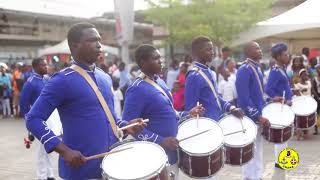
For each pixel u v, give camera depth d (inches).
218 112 198.4
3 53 818.2
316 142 357.1
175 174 170.7
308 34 500.4
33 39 858.8
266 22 494.3
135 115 156.3
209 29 645.3
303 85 401.1
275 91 261.1
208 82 193.0
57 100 127.3
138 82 159.5
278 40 561.0
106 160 127.3
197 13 672.4
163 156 128.9
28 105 265.6
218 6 630.5
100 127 130.6
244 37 571.5
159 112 159.0
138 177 118.0
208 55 193.8
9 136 454.0
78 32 131.0
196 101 191.5
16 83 628.1
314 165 275.3
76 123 128.9
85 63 132.9
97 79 134.5
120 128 135.7
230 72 431.2
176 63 519.8
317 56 541.3
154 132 159.3
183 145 164.7
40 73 268.7
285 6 755.4
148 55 159.3
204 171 160.4
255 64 229.6
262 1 638.5
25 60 857.5
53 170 289.6
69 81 128.0
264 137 229.5
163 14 691.4
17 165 314.2
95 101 130.5
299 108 284.0
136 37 990.4
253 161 230.4
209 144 164.4
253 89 228.1
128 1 541.0
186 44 737.6
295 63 413.4
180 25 695.1
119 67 544.1
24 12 805.9
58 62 700.7
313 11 455.5
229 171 267.7
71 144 129.6
